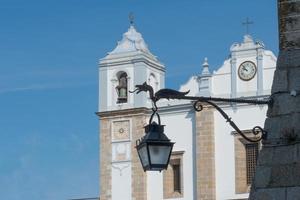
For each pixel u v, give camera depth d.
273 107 19.19
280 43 19.50
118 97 82.00
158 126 19.80
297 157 18.48
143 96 80.50
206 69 78.94
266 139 19.06
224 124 77.06
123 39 84.06
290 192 18.38
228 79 78.19
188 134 78.50
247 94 76.75
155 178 79.88
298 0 19.33
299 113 18.78
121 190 80.31
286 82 19.16
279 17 19.56
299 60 19.12
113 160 81.06
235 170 76.25
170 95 19.81
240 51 78.12
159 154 19.45
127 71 82.38
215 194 76.56
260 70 76.88
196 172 77.56
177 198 78.25
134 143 80.25
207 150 77.06
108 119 82.00
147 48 84.69
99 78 83.38
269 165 18.86
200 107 20.16
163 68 85.81
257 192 18.86
